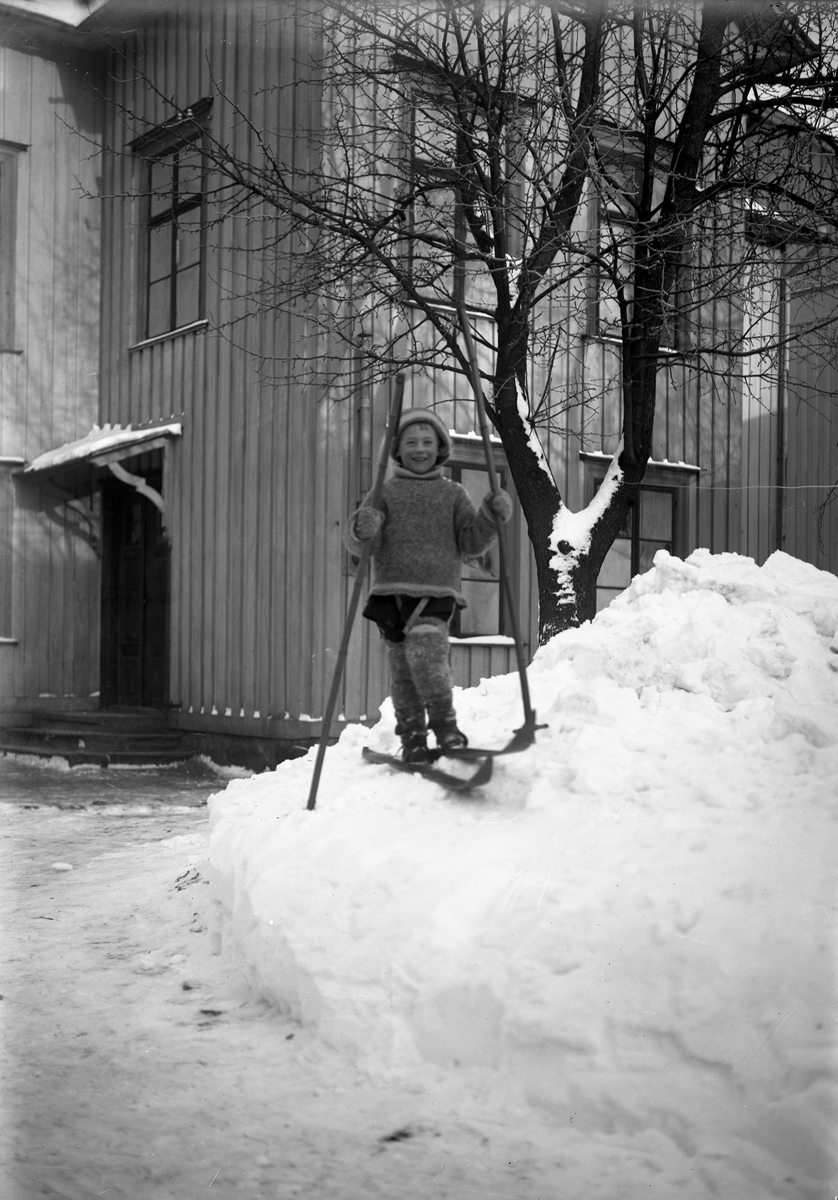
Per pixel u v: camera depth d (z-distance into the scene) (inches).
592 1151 106.0
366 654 420.5
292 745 424.5
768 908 118.2
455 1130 111.8
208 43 467.2
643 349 340.5
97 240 551.2
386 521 175.2
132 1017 148.8
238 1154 107.4
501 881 135.5
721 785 142.4
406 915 136.4
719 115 340.8
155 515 521.7
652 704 167.6
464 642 427.2
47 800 376.8
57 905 217.3
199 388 482.9
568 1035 116.1
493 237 337.1
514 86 323.9
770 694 162.4
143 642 526.0
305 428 422.0
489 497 165.6
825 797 134.8
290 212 327.6
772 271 373.1
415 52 315.6
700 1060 109.5
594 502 341.7
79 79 541.6
